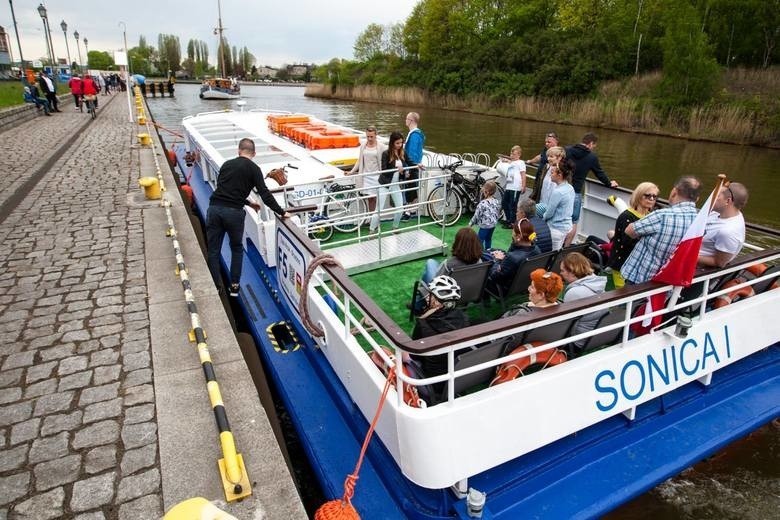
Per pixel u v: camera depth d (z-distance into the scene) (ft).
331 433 11.32
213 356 12.69
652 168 63.16
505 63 150.51
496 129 103.30
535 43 144.56
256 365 13.47
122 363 12.44
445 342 7.88
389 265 19.29
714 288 13.46
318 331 12.61
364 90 199.93
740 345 12.42
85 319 14.48
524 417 9.35
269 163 25.53
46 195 27.55
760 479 12.30
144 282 16.81
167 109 126.93
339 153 27.58
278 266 16.15
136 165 35.78
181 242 20.35
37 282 16.83
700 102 96.32
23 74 93.40
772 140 79.82
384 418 9.48
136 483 9.01
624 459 10.62
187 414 10.68
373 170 23.04
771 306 12.81
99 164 36.01
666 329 10.91
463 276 13.93
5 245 20.13
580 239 22.13
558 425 9.83
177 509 6.47
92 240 20.66
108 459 9.52
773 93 94.58
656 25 126.11
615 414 10.55
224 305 17.07
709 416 11.77
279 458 9.61
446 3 188.85
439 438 8.52
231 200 16.51
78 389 11.48
